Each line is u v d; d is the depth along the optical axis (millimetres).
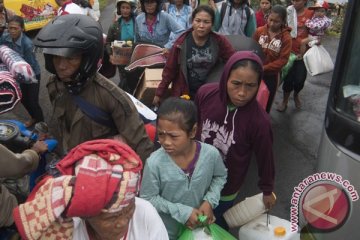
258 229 2625
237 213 2697
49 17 9430
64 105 2467
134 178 1306
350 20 2504
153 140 3176
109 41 5602
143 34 5195
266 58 4867
